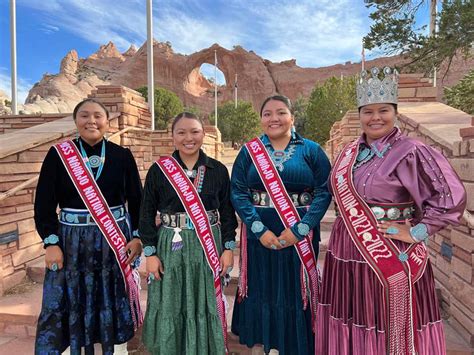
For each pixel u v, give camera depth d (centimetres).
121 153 233
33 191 358
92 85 8231
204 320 210
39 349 208
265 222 212
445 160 161
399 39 870
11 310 283
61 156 218
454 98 1045
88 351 216
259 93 8606
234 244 222
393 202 165
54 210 218
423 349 168
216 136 1178
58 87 7556
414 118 366
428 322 171
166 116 4059
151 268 209
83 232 216
